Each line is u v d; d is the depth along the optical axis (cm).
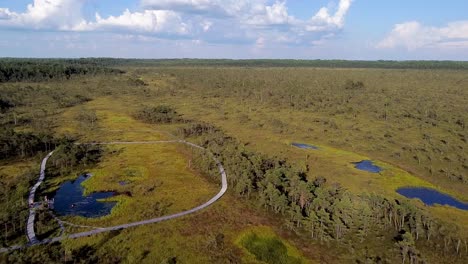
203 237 6906
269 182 8462
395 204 7656
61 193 8794
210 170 9944
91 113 16425
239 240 6844
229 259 6303
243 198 8519
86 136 13262
